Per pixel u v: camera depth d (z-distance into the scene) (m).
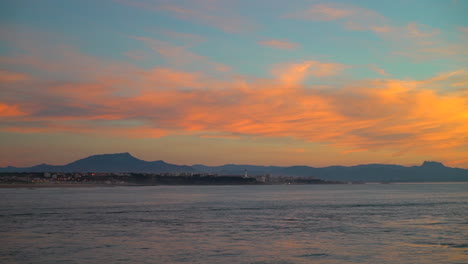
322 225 72.69
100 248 50.88
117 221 79.25
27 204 127.50
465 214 92.88
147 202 140.50
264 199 161.88
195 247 51.50
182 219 82.94
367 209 108.69
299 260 44.56
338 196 191.75
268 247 51.53
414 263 43.25
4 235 61.16
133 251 49.06
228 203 135.12
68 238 58.38
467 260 44.47
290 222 77.38
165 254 47.44
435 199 158.25
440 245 52.50
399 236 59.81
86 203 133.62
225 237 59.22
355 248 50.78
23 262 43.62
